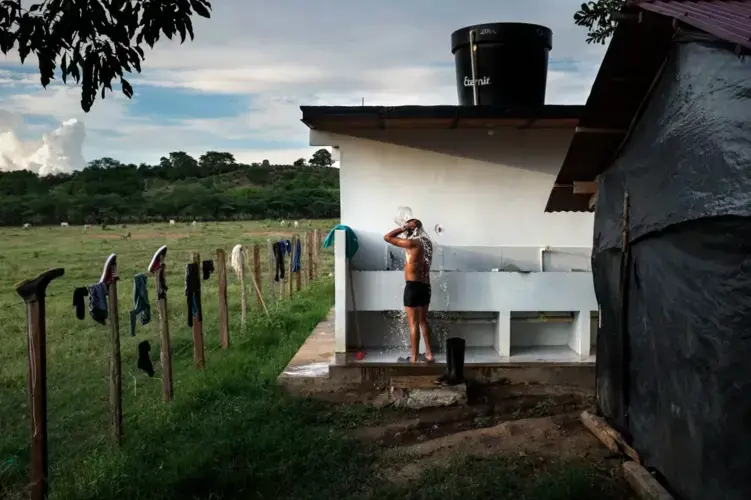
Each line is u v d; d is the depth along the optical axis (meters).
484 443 5.59
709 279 3.94
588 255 8.41
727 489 3.74
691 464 4.14
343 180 8.36
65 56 4.04
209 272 8.70
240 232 41.69
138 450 5.35
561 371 7.45
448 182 8.35
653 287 4.72
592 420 5.78
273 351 8.95
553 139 8.26
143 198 61.09
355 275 7.96
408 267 7.49
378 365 7.40
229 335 10.09
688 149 4.16
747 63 3.55
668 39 4.35
